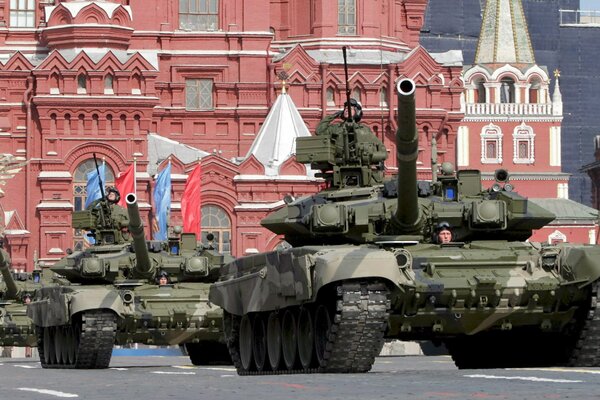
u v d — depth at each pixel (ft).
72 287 336.90
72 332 347.36
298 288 224.33
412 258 227.20
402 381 183.32
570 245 233.14
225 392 173.99
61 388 200.85
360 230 244.63
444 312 227.40
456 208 244.63
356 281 216.54
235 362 277.85
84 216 391.45
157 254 367.45
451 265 227.81
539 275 228.43
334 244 251.39
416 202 230.68
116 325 334.44
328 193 255.09
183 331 347.77
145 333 345.51
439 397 151.43
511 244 240.53
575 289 227.81
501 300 227.81
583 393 152.97
